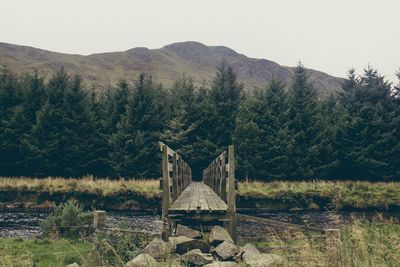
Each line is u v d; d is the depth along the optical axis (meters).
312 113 37.97
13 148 34.41
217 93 41.25
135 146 36.56
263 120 36.94
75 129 36.12
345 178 37.91
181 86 47.75
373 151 36.41
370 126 36.97
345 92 42.22
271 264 5.91
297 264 5.30
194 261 7.04
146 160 37.03
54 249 10.27
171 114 41.28
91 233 12.37
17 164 34.41
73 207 13.05
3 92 36.28
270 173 35.09
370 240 5.35
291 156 35.41
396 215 21.69
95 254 7.64
